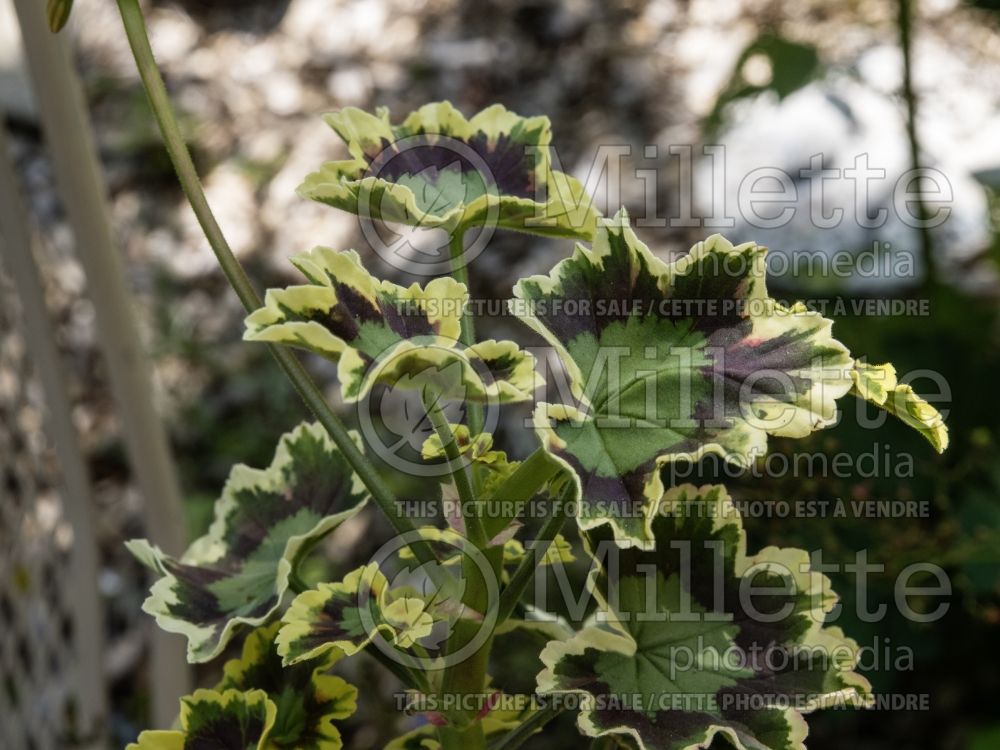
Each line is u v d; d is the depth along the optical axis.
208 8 2.47
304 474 0.60
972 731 1.24
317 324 0.48
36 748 1.19
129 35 0.52
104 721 1.13
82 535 1.09
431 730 0.59
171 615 0.56
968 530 1.07
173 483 1.00
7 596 1.16
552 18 2.39
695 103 2.17
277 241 2.06
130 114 2.26
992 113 1.82
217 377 1.88
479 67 2.32
